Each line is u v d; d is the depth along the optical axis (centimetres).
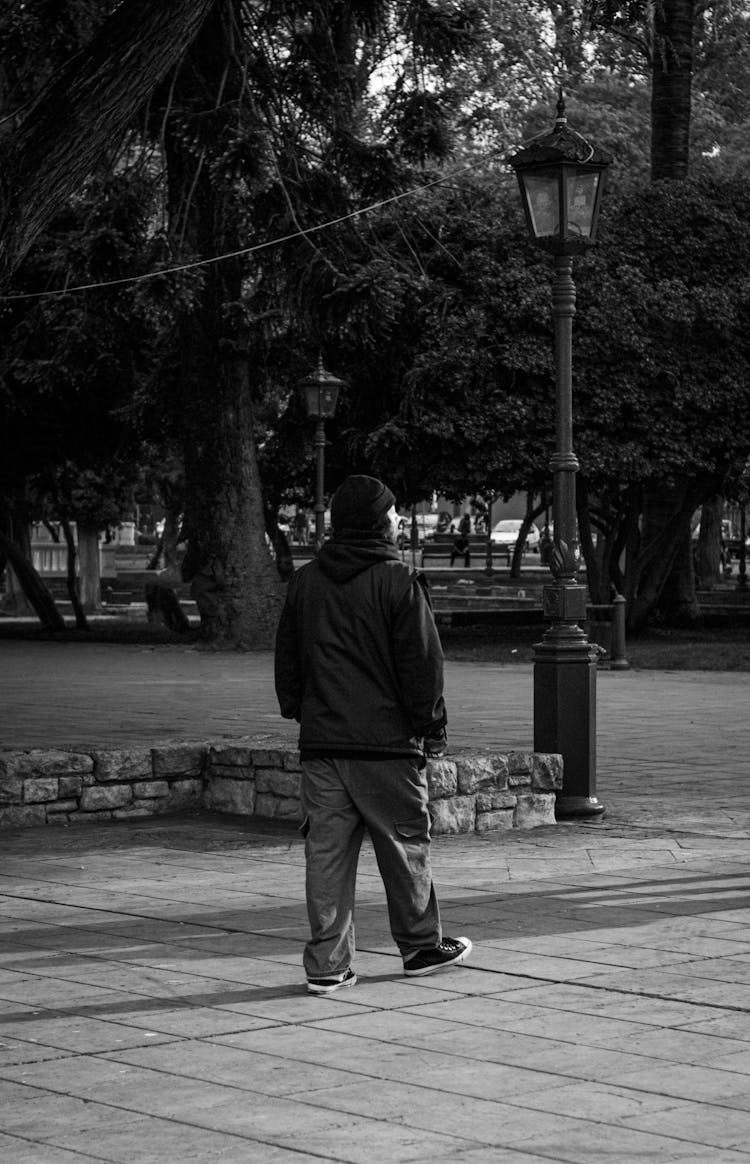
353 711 645
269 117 2678
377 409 3225
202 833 1078
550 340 3016
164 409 3294
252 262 2881
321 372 2733
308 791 652
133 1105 494
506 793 1098
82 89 1330
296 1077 523
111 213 2556
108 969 682
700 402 3112
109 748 1166
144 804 1160
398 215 2948
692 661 2664
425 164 3048
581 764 1133
